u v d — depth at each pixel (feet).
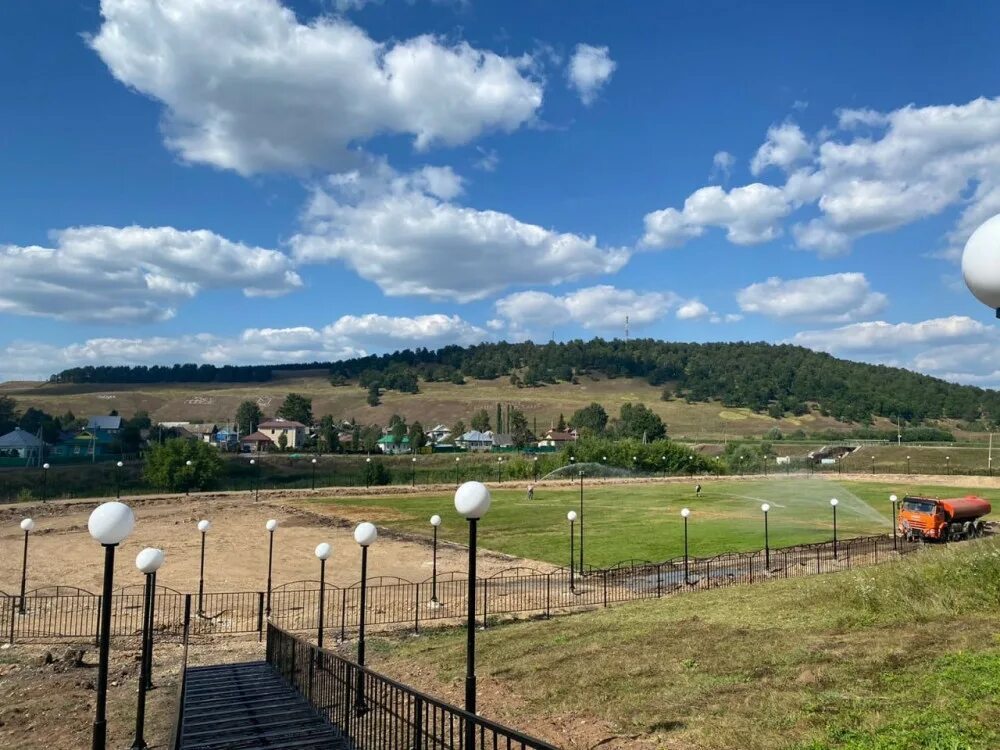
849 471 305.73
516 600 81.05
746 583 82.12
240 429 545.85
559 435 492.95
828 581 60.18
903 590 46.55
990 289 16.93
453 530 141.38
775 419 635.25
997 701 26.04
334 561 108.78
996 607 40.42
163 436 400.06
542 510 174.29
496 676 41.78
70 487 223.30
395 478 275.18
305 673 42.50
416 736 22.89
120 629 68.90
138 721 35.32
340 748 29.01
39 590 86.43
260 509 172.86
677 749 26.96
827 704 29.01
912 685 29.55
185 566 103.86
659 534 133.18
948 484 241.96
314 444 439.22
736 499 199.21
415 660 49.39
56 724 39.63
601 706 33.58
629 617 57.21
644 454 303.27
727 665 37.45
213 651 61.11
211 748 28.71
